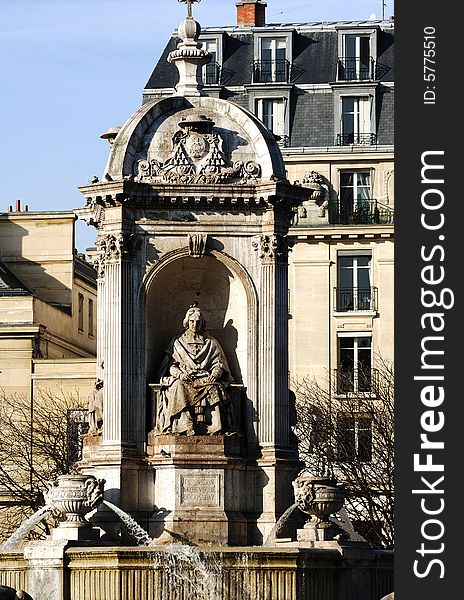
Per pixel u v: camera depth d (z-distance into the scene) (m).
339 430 85.75
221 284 49.75
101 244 48.97
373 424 86.56
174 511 47.78
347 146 101.00
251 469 48.78
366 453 86.00
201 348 48.94
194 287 49.84
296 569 43.66
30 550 44.25
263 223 49.22
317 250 100.31
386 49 103.12
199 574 43.38
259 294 49.28
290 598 43.62
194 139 49.03
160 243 49.00
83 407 91.38
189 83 49.75
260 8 104.88
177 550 43.41
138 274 48.91
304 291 100.31
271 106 102.50
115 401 48.47
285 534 48.06
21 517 89.56
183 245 48.97
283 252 49.34
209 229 49.03
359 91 101.75
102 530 47.16
